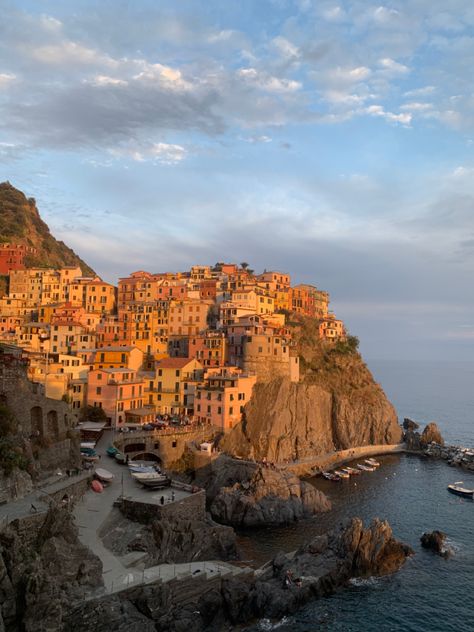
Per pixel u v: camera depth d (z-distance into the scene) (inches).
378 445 6894.7
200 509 3366.1
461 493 4945.9
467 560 3457.2
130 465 3927.2
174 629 2354.8
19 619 2096.5
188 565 2819.9
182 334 7347.4
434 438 7140.8
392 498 4830.2
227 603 2645.2
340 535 3297.2
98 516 3002.0
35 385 3875.5
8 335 6786.4
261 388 5979.3
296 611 2792.8
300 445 5984.3
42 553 2311.8
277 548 3644.2
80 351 6535.4
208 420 5649.6
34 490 2837.1
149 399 6008.9
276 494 4279.0
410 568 3324.3
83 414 5344.5
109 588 2332.7
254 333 6609.3
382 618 2753.4
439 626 2709.2
